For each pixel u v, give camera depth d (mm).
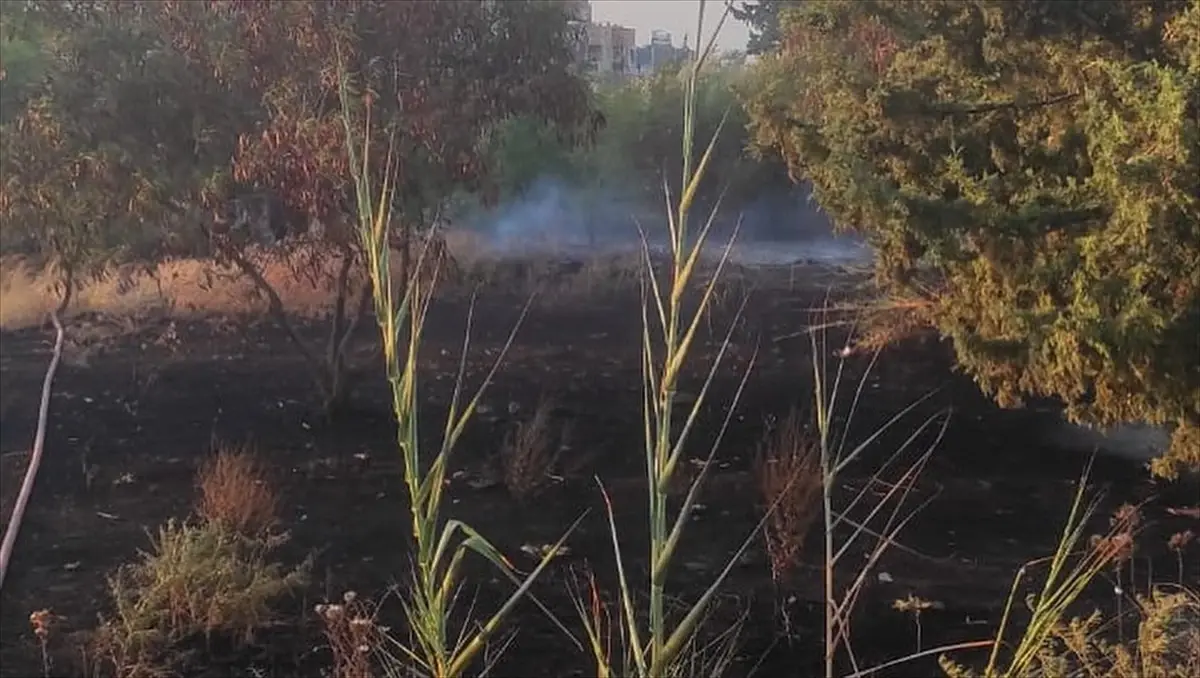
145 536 7516
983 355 7266
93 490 8461
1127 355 6070
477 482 8680
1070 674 4453
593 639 2186
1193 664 4336
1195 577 6906
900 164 8062
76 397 11242
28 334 14031
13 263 14820
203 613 6031
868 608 6535
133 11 9375
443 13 9445
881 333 11750
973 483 9211
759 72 13844
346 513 8031
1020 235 6801
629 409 11102
